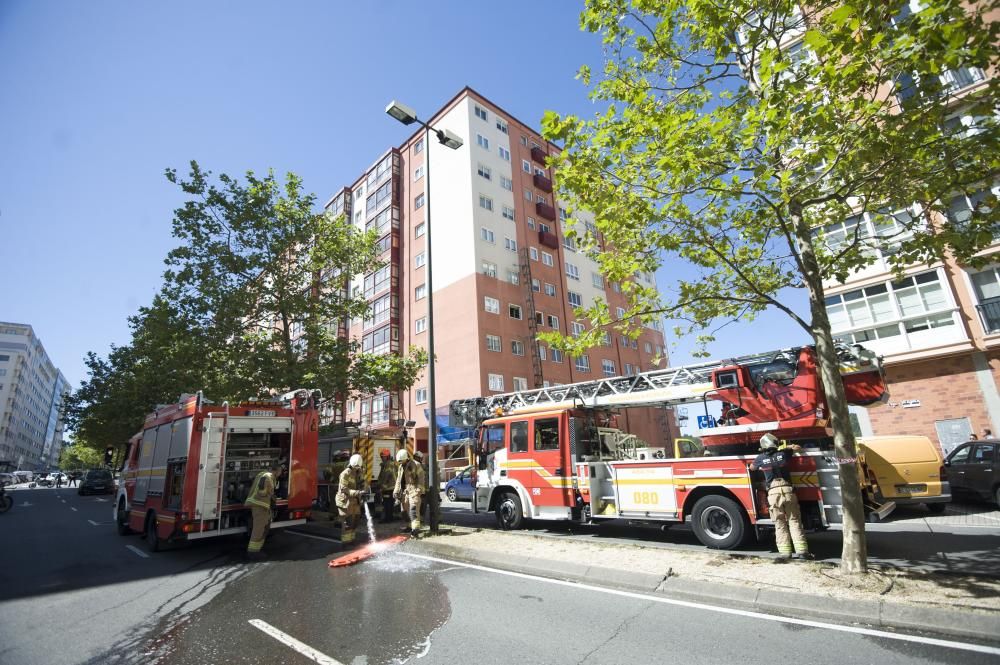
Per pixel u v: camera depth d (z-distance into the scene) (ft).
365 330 122.52
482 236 104.01
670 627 16.06
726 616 16.90
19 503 83.46
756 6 19.90
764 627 15.76
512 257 109.29
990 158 18.92
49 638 17.08
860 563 19.22
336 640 15.96
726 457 26.17
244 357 51.44
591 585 21.42
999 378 53.78
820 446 25.70
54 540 39.11
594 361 122.62
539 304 111.34
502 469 36.47
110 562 29.86
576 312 26.27
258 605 20.11
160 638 16.81
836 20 15.26
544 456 34.12
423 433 95.71
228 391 50.62
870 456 34.65
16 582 25.11
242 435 33.68
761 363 28.84
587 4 23.80
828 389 20.80
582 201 23.90
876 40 15.74
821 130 18.79
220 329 50.83
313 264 57.67
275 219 54.75
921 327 58.34
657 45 23.25
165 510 32.19
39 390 403.13
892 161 19.35
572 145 23.24
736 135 21.18
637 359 137.08
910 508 40.01
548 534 33.19
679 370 33.42
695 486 27.02
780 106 17.83
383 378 57.41
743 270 27.27
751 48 20.84
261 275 55.52
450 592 20.92
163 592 22.72
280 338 54.34
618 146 21.99
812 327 21.59
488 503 37.01
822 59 18.29
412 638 15.88
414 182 120.06
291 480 33.47
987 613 14.57
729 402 29.14
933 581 18.01
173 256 50.34
